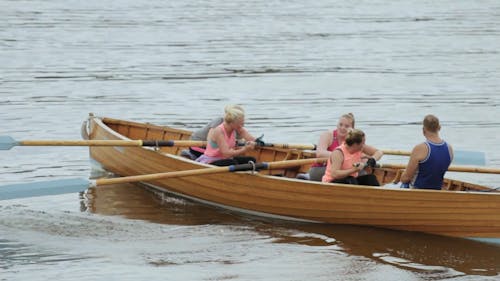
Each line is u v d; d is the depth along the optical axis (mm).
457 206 42750
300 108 73312
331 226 45875
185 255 41250
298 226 46000
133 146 49062
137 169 52500
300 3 139625
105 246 42344
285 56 96625
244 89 80625
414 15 127938
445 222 43500
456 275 39094
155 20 120500
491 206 42125
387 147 61344
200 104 74812
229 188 47938
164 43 103812
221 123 51000
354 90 80062
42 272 38938
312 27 116812
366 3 140875
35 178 53594
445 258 41156
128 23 117438
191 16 124625
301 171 51312
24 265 39750
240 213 48250
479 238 43125
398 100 76062
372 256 41406
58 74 86125
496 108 72812
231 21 120938
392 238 43906
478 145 61594
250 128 66562
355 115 70750
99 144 48219
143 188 52656
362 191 44219
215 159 49094
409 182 44344
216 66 90938
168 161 49781
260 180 46594
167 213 47844
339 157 45156
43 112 70875
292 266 39969
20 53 96125
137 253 41438
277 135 64625
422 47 102062
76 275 38625
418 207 43500
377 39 107562
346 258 41094
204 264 40125
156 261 40438
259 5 136750
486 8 134500
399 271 39469
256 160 51406
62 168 56094
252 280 38250
